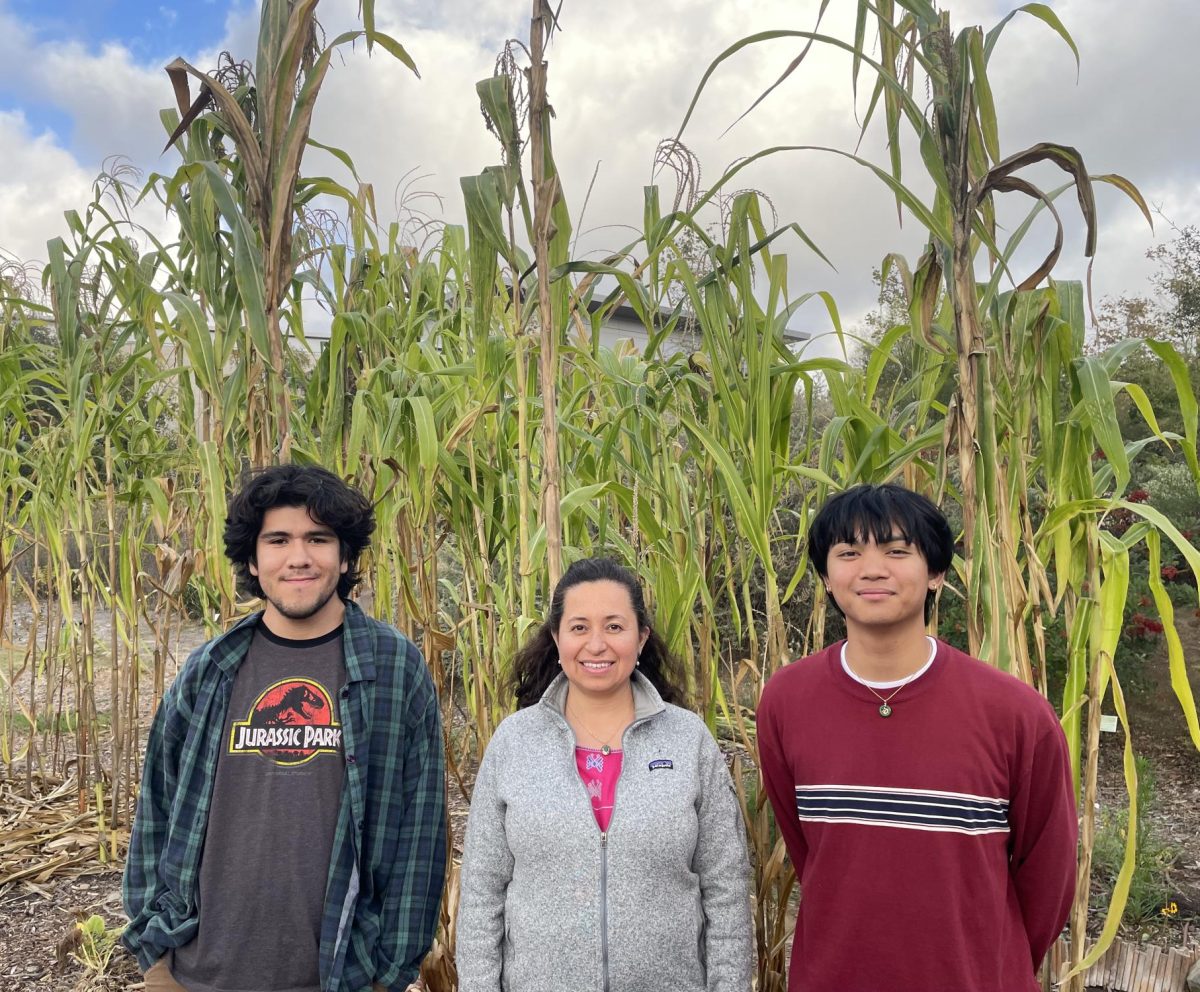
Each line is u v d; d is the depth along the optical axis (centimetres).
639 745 145
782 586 381
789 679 138
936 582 129
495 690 211
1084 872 162
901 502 123
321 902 144
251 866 143
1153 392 710
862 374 194
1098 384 147
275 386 182
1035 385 167
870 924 123
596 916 134
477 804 149
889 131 167
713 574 231
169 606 303
